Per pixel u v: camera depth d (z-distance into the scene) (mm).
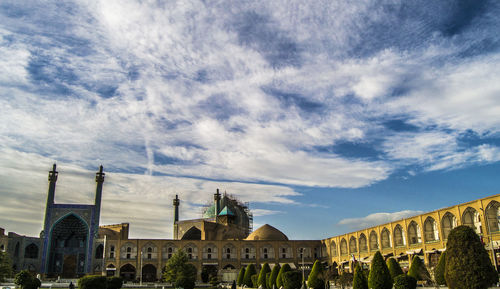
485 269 29953
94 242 99938
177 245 101875
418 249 67812
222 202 129000
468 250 30594
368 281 42219
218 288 80250
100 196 104125
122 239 99812
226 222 121938
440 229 63500
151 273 101438
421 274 50875
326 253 106125
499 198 52719
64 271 100250
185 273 82562
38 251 97812
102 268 96688
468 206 58281
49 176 102875
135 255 98875
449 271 31297
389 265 53219
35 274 95312
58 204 101250
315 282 56062
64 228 102688
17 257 94000
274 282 61406
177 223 120125
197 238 120500
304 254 107500
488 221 54312
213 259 102688
